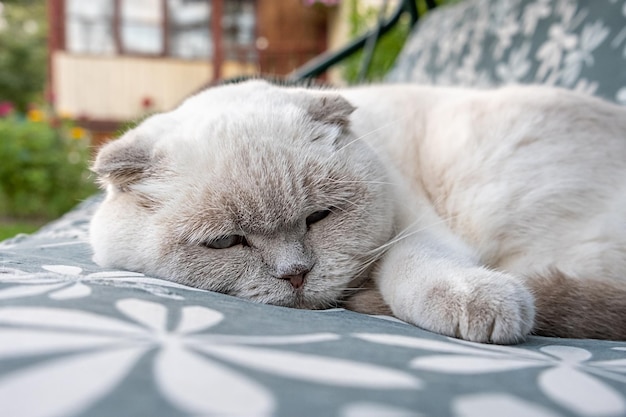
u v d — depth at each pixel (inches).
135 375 4.3
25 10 106.2
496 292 7.4
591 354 6.3
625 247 9.5
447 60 21.7
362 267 9.6
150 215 9.1
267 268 8.9
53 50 61.9
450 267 8.5
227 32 65.0
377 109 12.9
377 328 6.6
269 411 3.9
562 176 10.3
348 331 6.1
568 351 6.4
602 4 16.1
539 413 4.3
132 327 5.3
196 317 5.8
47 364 4.3
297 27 63.8
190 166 9.0
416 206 11.0
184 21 64.7
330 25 61.8
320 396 4.2
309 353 5.2
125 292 6.4
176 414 3.7
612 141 10.5
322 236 9.3
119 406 3.8
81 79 62.9
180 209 8.8
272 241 8.9
